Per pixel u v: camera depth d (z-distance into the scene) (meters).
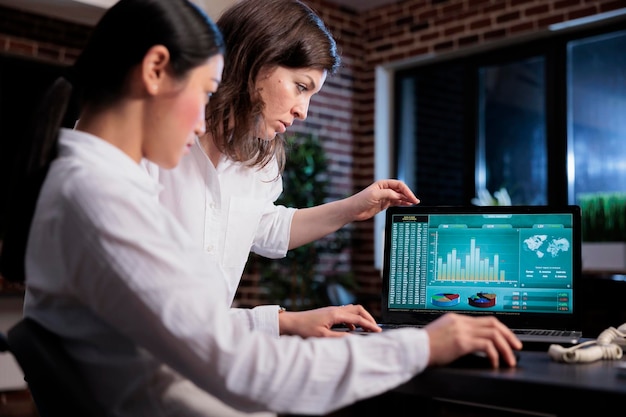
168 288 0.94
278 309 1.49
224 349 0.95
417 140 6.26
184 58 1.04
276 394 0.96
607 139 5.16
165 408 1.05
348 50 6.22
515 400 1.00
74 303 1.02
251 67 1.58
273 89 1.61
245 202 1.67
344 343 1.01
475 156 5.77
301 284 5.38
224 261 1.65
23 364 1.05
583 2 5.01
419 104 6.27
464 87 5.86
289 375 0.97
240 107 1.59
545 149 5.46
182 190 1.57
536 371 1.08
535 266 1.60
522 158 5.61
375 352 1.01
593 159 5.22
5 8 4.62
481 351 1.08
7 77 4.62
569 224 1.59
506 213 1.65
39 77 4.75
